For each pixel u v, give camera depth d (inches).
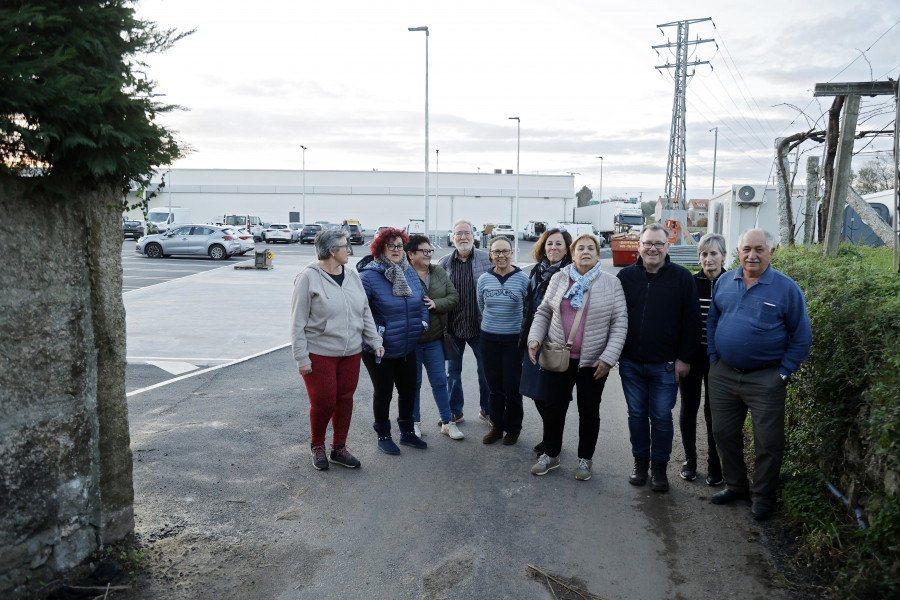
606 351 170.1
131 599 117.4
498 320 203.9
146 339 402.9
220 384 287.4
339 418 187.8
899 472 113.6
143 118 108.2
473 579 128.9
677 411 247.1
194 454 196.7
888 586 107.8
